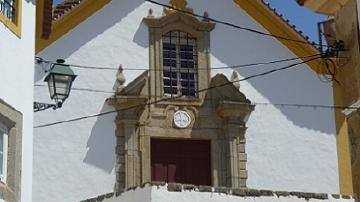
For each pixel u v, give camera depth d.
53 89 20.00
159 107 26.78
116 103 26.28
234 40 27.59
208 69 27.27
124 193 20.83
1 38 16.73
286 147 27.05
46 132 25.62
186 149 26.91
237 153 26.75
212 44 27.47
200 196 20.36
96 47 26.53
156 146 26.70
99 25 26.72
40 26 21.34
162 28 27.17
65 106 25.92
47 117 25.72
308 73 27.70
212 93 27.17
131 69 26.70
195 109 27.03
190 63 27.34
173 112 26.88
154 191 20.11
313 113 27.45
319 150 27.17
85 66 26.33
